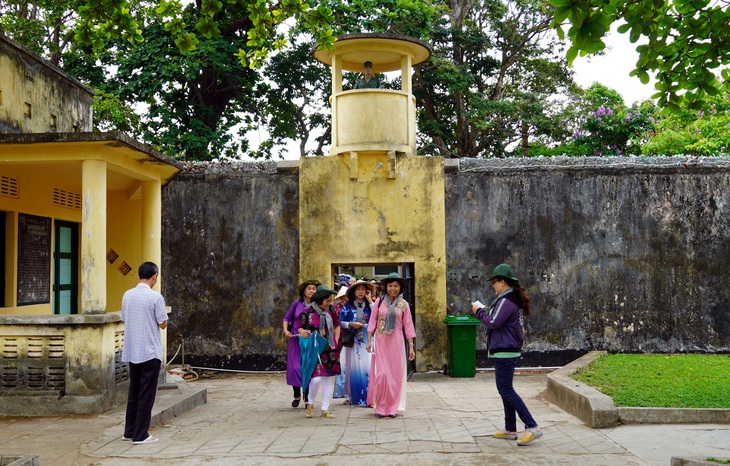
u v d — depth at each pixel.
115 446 7.31
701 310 13.47
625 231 13.63
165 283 14.19
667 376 10.05
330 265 13.80
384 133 13.64
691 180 13.62
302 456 6.87
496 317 7.46
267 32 8.05
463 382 12.41
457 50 26.16
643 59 5.94
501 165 13.86
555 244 13.72
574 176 13.76
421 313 13.62
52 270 11.88
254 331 14.02
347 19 20.69
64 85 12.49
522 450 7.03
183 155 22.69
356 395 9.97
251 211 14.16
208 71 22.97
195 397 10.01
